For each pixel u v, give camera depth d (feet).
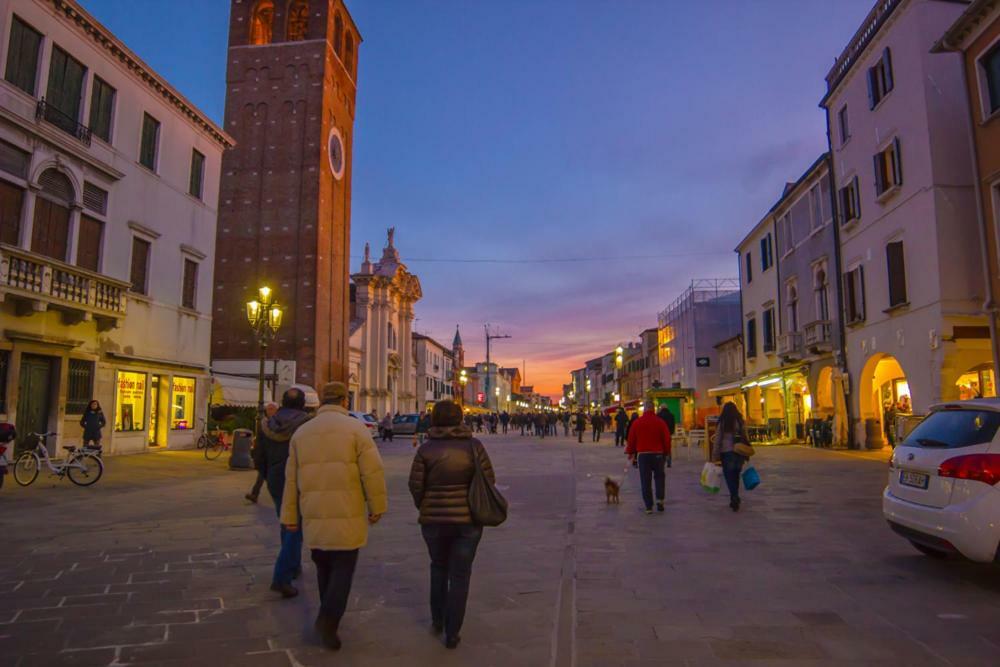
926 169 59.31
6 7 55.93
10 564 23.12
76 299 60.03
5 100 55.62
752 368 115.03
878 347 69.00
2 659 14.17
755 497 39.11
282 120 138.62
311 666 13.85
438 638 15.56
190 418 82.43
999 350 51.52
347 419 15.67
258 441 21.72
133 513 34.53
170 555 24.54
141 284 73.41
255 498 38.01
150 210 74.28
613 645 14.89
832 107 80.07
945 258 57.41
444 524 15.02
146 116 74.64
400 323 211.20
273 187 136.67
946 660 13.87
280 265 134.41
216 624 16.58
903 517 21.43
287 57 140.56
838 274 79.10
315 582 20.75
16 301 55.57
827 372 85.81
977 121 52.80
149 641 15.35
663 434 34.50
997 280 51.21
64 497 40.27
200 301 84.23
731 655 14.24
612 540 26.96
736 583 20.02
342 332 147.33
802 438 92.99
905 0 61.98
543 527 30.30
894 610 17.26
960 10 60.75
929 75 59.62
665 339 178.81
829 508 34.37
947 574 20.88
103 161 66.49
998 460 18.99
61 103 62.08
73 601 18.58
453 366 299.58
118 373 68.85
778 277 100.32
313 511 14.92
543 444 111.65
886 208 67.00
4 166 55.77
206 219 85.71
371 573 21.89
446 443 15.52
